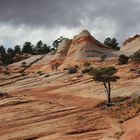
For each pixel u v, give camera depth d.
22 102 50.03
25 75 109.25
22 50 190.62
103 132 28.53
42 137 28.53
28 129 32.03
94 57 106.12
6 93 69.19
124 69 71.19
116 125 30.94
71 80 73.56
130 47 129.75
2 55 173.00
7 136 29.69
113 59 91.56
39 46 193.25
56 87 71.56
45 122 35.00
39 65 128.62
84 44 115.38
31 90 74.31
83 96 56.44
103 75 47.03
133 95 48.19
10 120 37.22
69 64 107.62
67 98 58.03
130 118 33.03
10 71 129.12
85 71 78.69
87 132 29.22
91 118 35.53
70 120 35.22
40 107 45.56
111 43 170.12
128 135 26.70
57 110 42.84
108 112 38.31
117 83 59.28
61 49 126.69
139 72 64.31
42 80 84.06
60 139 27.14
